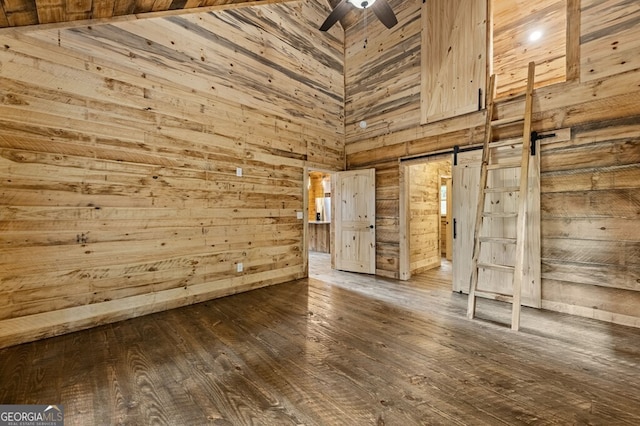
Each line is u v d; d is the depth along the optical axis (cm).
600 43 290
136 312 306
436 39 421
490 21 369
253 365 208
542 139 323
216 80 372
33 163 250
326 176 876
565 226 310
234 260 390
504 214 300
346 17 534
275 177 440
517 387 181
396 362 212
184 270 343
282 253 450
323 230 837
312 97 496
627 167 275
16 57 244
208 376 195
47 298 257
